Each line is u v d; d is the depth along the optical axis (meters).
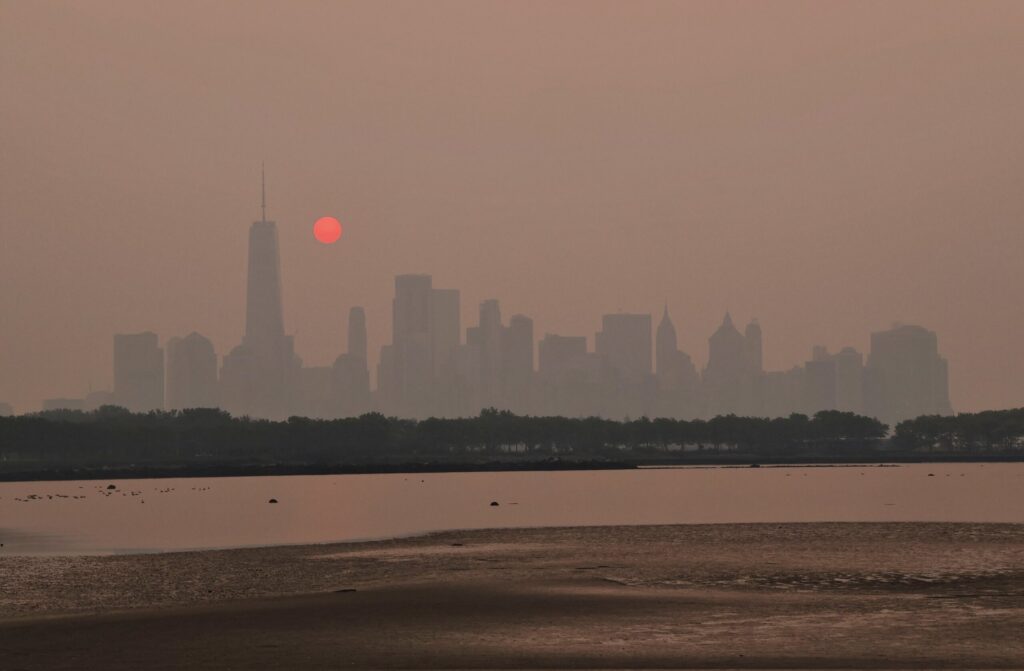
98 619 122.00
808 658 96.50
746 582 145.62
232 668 96.06
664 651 100.31
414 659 98.62
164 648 104.88
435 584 148.25
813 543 196.62
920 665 93.25
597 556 181.62
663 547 194.75
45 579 163.38
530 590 139.88
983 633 106.31
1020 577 146.50
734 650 100.12
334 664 96.94
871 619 114.62
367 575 163.75
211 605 132.88
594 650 101.31
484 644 104.81
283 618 120.12
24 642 108.81
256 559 187.62
